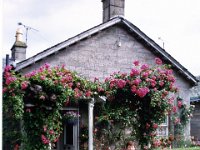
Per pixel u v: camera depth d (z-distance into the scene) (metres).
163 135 15.65
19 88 9.67
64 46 13.47
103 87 10.93
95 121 13.76
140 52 15.70
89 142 12.92
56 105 10.27
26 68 12.84
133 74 10.55
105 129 13.49
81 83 10.67
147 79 10.42
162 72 10.72
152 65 15.89
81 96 10.71
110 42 14.95
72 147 14.11
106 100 11.20
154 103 10.38
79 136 13.87
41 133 10.45
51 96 10.10
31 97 10.13
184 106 16.47
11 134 10.95
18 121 11.20
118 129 13.20
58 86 10.06
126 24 15.11
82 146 13.74
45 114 10.44
